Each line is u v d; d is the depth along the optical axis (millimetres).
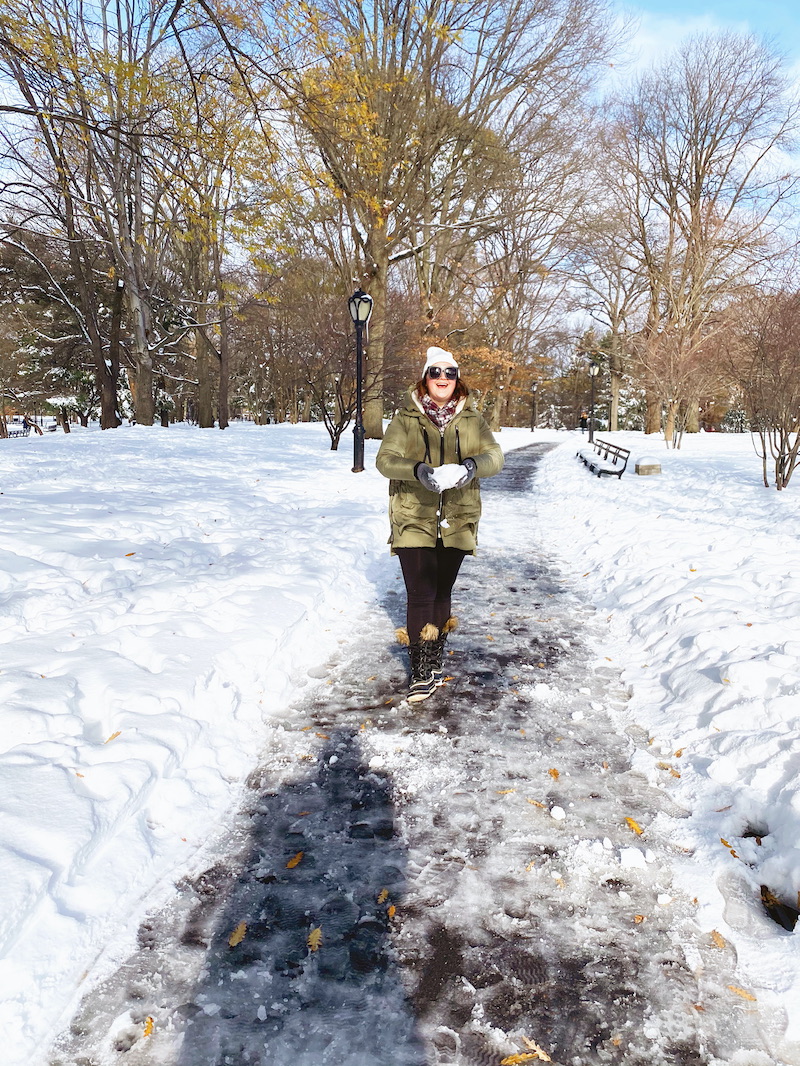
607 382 64125
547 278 36656
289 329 31281
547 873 2184
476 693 3596
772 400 10047
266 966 1812
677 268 34906
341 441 20859
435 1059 1546
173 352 30469
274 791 2668
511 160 23703
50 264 27234
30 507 6633
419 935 1925
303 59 9406
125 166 19469
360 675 3842
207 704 3180
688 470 13672
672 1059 1547
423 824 2451
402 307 27172
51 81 8133
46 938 1791
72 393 40062
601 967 1811
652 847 2314
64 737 2672
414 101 19016
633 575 5703
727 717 3033
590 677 3834
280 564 5508
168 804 2469
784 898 2070
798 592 4590
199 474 10977
